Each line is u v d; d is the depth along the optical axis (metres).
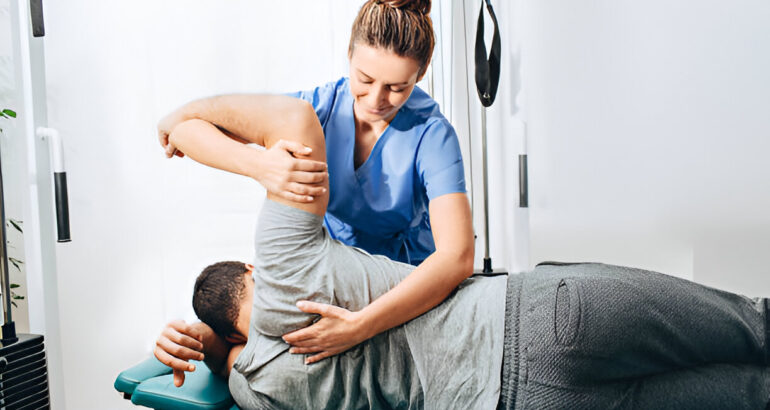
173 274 1.30
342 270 0.97
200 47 1.29
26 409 1.04
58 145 1.16
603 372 0.86
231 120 1.05
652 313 0.86
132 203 1.28
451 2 1.58
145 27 1.28
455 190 1.16
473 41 1.60
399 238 1.30
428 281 0.97
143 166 1.28
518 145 1.64
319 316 0.93
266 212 0.98
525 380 0.88
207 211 1.31
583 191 1.59
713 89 1.46
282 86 1.33
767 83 1.42
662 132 1.51
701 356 0.90
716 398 0.87
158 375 1.11
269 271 0.95
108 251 1.28
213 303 1.07
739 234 1.47
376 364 0.94
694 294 0.90
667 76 1.49
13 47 1.20
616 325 0.85
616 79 1.54
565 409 0.86
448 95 1.59
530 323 0.90
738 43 1.43
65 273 1.26
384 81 1.10
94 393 1.28
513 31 1.63
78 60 1.25
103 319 1.28
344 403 0.94
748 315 0.92
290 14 1.33
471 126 1.65
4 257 1.05
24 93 1.20
